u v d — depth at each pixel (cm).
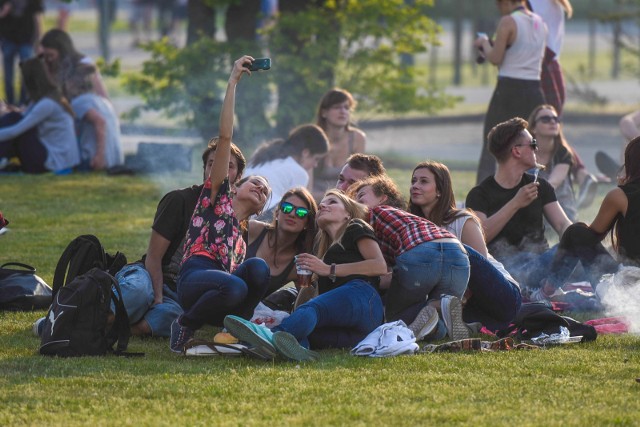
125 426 1363
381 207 1938
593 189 3228
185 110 4484
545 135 2716
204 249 1802
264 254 1994
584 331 1869
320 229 1925
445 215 2028
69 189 3716
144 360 1714
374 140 5516
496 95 3275
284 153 2608
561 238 2164
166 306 1909
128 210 3362
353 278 1820
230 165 1944
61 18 6625
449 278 1880
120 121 5341
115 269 1964
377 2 4438
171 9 10575
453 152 5031
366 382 1570
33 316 2042
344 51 4525
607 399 1483
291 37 4459
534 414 1413
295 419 1391
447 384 1560
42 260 2573
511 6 3303
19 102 4909
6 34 5178
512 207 2217
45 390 1524
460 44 8519
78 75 4141
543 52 3288
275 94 5066
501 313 1939
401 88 4531
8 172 4069
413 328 1858
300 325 1731
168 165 4047
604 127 5947
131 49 10138
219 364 1689
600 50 11275
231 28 4706
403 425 1372
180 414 1419
